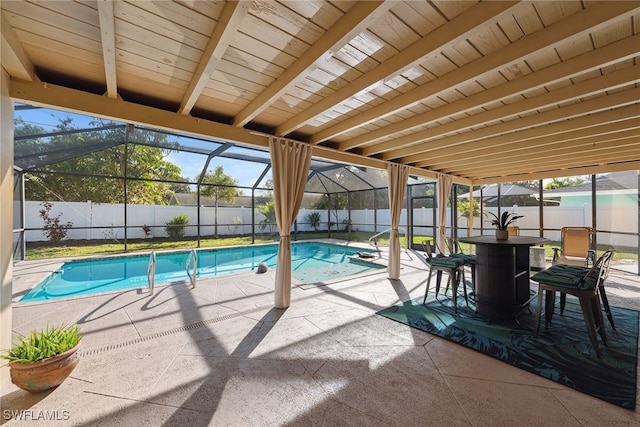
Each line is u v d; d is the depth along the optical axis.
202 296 4.31
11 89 2.13
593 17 1.60
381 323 3.31
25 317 3.44
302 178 4.04
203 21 1.70
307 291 4.64
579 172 6.19
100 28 1.69
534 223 9.05
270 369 2.36
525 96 2.80
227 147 7.60
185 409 1.89
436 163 5.86
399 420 1.77
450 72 2.32
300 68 2.09
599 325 2.78
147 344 2.79
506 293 3.33
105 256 7.64
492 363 2.43
